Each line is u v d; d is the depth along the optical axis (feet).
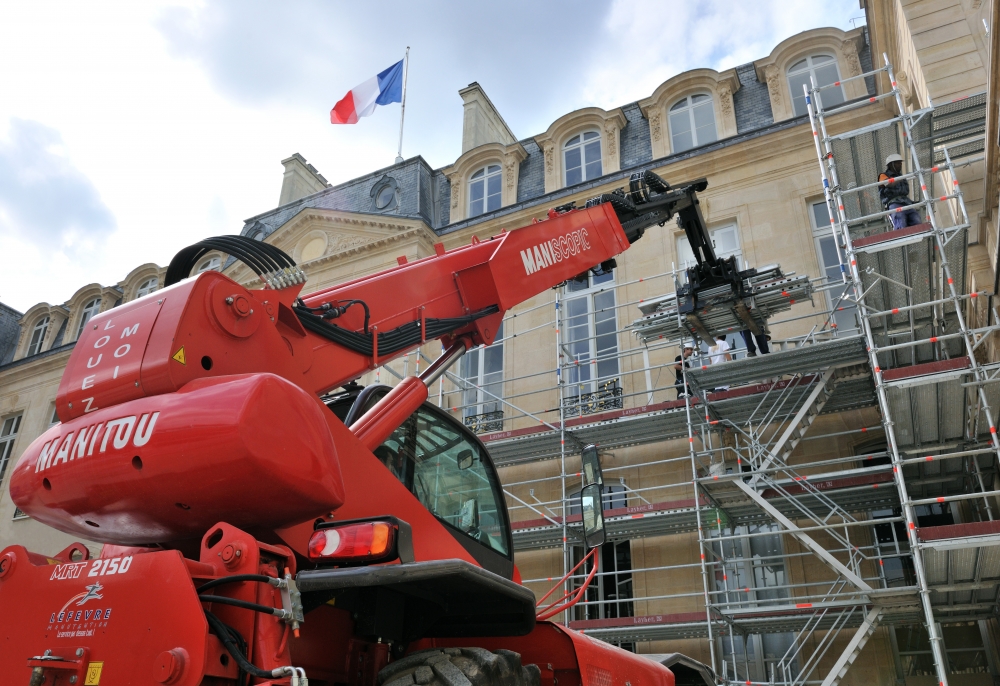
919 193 42.32
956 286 37.76
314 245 71.97
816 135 39.22
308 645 10.40
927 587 29.43
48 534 74.43
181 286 10.97
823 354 39.40
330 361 14.32
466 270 19.29
